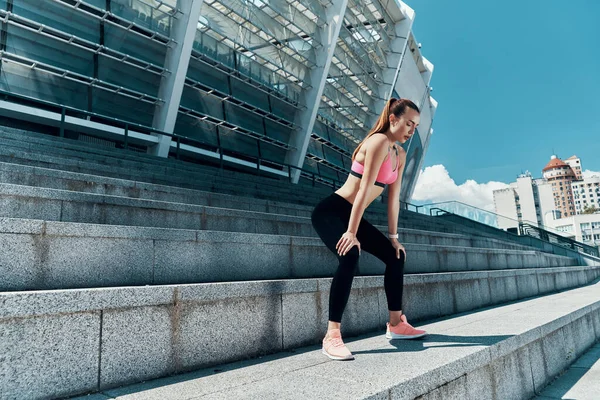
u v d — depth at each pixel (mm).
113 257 2459
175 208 4094
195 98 17344
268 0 18812
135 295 1868
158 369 1900
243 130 18688
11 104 11852
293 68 20766
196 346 2068
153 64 15281
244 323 2312
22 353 1517
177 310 2025
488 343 2393
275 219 4977
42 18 12938
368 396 1477
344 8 20891
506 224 20375
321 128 24547
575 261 16312
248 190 8914
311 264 3734
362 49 24828
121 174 6352
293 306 2619
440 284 4070
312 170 23625
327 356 2246
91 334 1711
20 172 4152
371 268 4285
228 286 2254
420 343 2521
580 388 2850
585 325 4188
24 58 12375
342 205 2520
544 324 3102
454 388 1963
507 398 2416
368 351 2352
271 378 1807
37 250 2162
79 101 13711
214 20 17453
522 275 6133
